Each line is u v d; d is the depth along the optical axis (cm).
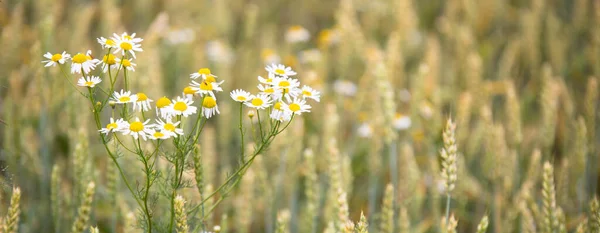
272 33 347
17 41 261
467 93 259
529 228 225
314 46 399
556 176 250
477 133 256
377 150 251
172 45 325
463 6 344
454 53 328
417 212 244
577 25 326
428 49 295
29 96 249
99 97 254
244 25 391
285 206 258
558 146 270
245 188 232
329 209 231
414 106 262
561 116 270
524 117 280
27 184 249
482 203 253
